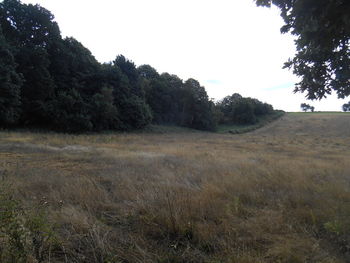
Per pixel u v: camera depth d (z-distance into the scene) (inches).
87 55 1475.1
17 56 1002.1
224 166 295.1
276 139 1352.1
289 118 2910.9
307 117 2883.9
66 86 1201.4
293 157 501.4
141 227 120.7
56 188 175.2
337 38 119.0
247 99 2824.8
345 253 99.6
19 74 892.0
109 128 1306.6
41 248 80.1
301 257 94.4
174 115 2075.5
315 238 113.4
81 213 128.0
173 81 2185.0
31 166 268.4
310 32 118.6
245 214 143.3
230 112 2842.0
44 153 383.2
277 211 146.7
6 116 821.9
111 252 95.1
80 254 93.8
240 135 1823.3
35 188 176.4
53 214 122.2
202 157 404.8
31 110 1009.5
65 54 1216.2
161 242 110.0
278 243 106.3
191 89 2052.2
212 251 102.6
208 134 1656.0
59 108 1021.2
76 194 160.7
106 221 129.0
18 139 557.0
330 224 116.2
